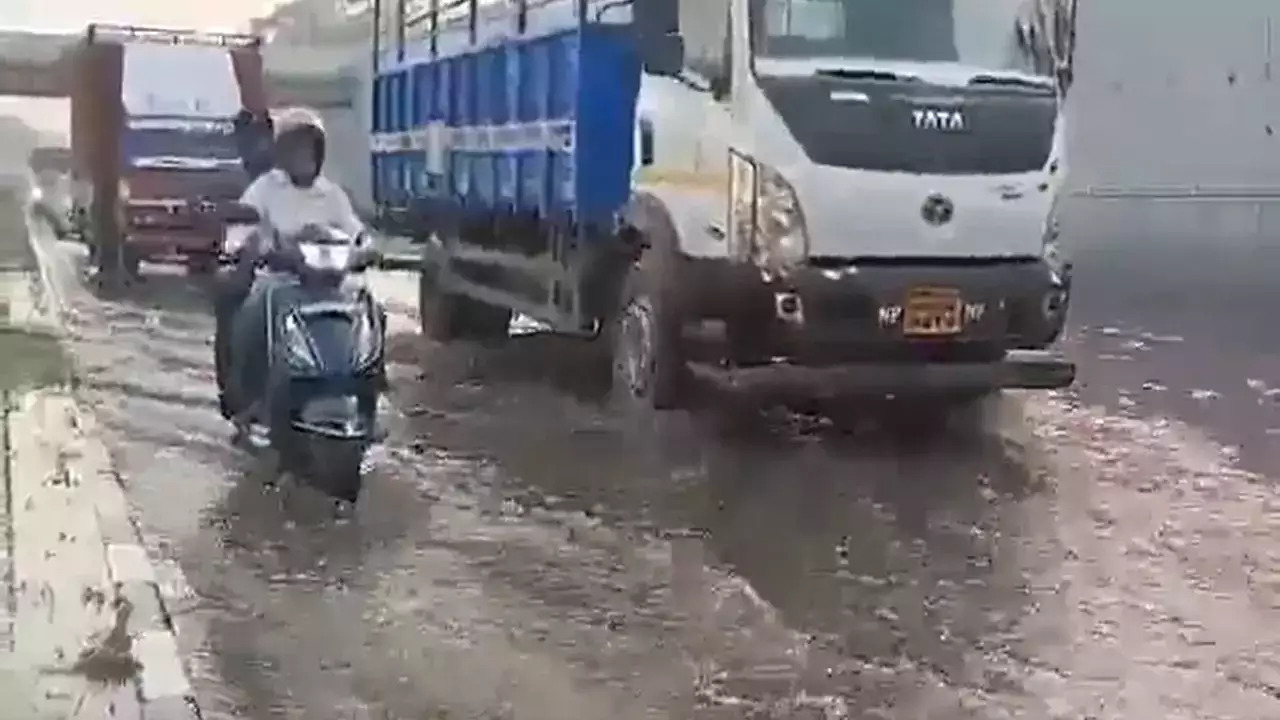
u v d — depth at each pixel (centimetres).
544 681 561
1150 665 580
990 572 698
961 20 954
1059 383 957
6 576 650
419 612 639
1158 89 2448
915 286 927
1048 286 950
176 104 2078
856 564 708
